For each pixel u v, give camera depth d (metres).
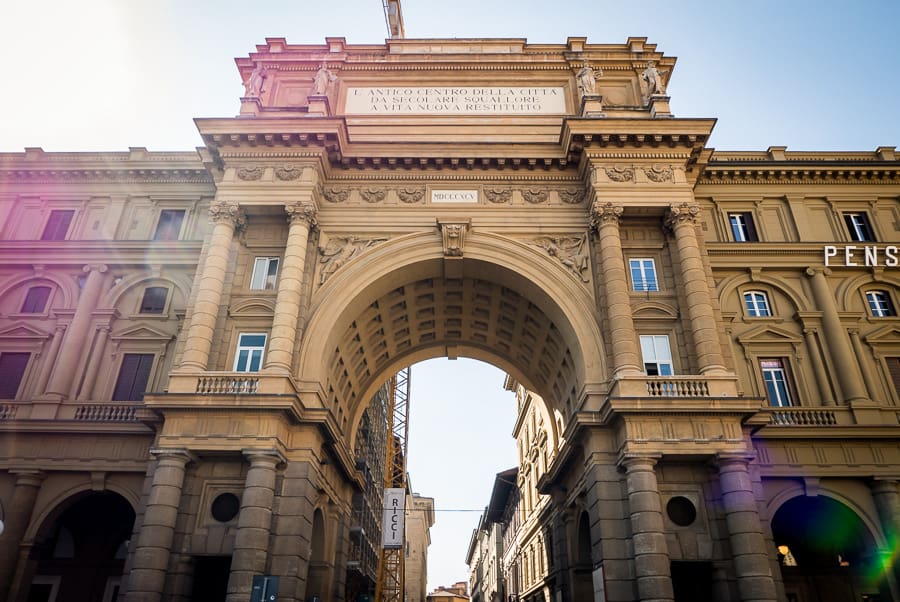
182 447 19.64
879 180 28.38
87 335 25.91
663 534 18.50
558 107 28.25
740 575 18.09
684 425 19.72
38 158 29.03
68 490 22.69
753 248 26.73
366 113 28.27
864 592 24.42
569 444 22.89
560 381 27.95
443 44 29.98
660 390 20.41
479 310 28.98
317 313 23.31
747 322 25.75
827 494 22.08
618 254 23.14
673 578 21.09
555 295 23.86
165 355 25.50
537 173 25.94
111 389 24.89
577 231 25.00
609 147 24.84
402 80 29.02
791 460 22.31
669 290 23.67
